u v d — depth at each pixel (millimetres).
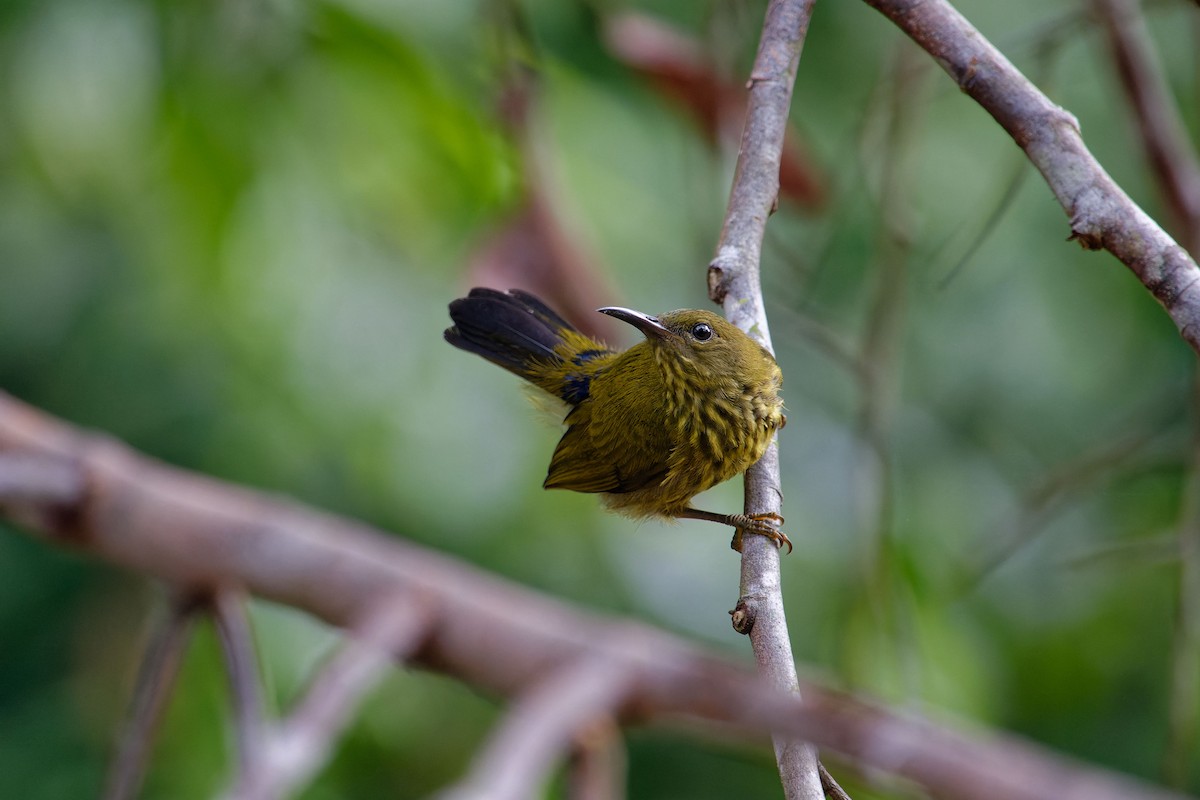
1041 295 13094
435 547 11492
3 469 7496
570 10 11359
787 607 12391
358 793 12219
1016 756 3227
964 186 12484
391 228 10422
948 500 12945
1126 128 10086
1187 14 12414
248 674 7090
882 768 3289
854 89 13062
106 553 7672
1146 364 13195
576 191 10859
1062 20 8578
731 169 9555
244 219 10164
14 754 12938
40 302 11977
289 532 7270
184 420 11359
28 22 10398
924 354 13234
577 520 11836
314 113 10000
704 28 9336
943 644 9992
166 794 10562
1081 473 9312
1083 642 13539
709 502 12320
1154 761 13266
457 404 11266
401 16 9727
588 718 4816
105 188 10836
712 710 3768
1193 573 7754
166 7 9961
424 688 12523
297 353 10914
